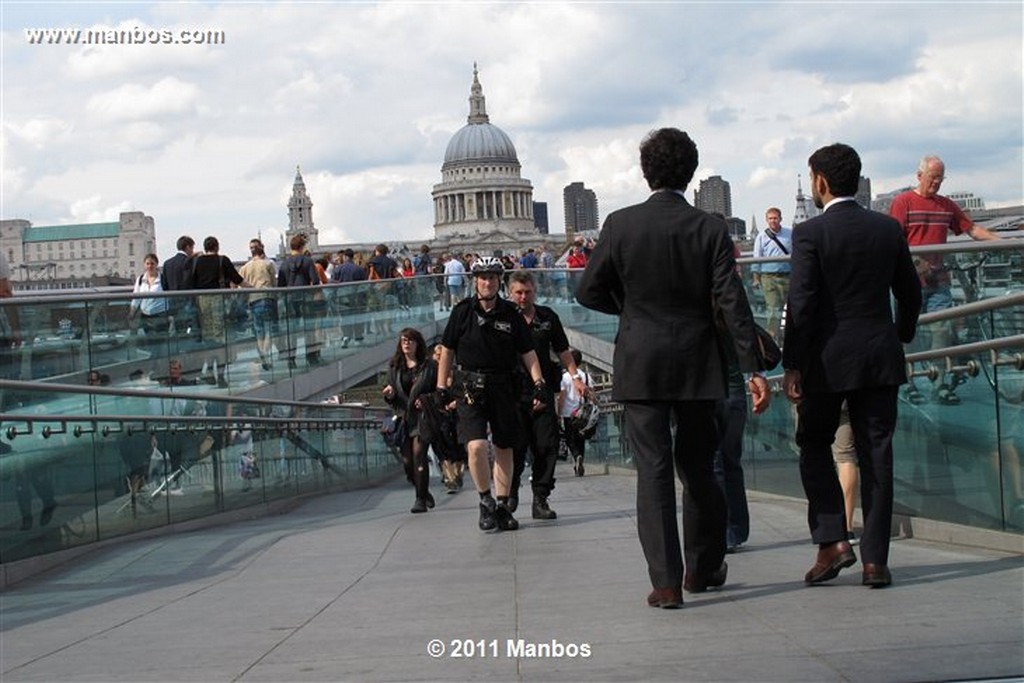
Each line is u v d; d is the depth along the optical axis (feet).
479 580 28.68
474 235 571.28
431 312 127.85
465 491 61.11
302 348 81.97
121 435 41.42
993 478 28.78
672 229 23.38
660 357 23.34
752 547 31.73
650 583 26.55
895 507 33.68
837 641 19.84
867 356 24.14
